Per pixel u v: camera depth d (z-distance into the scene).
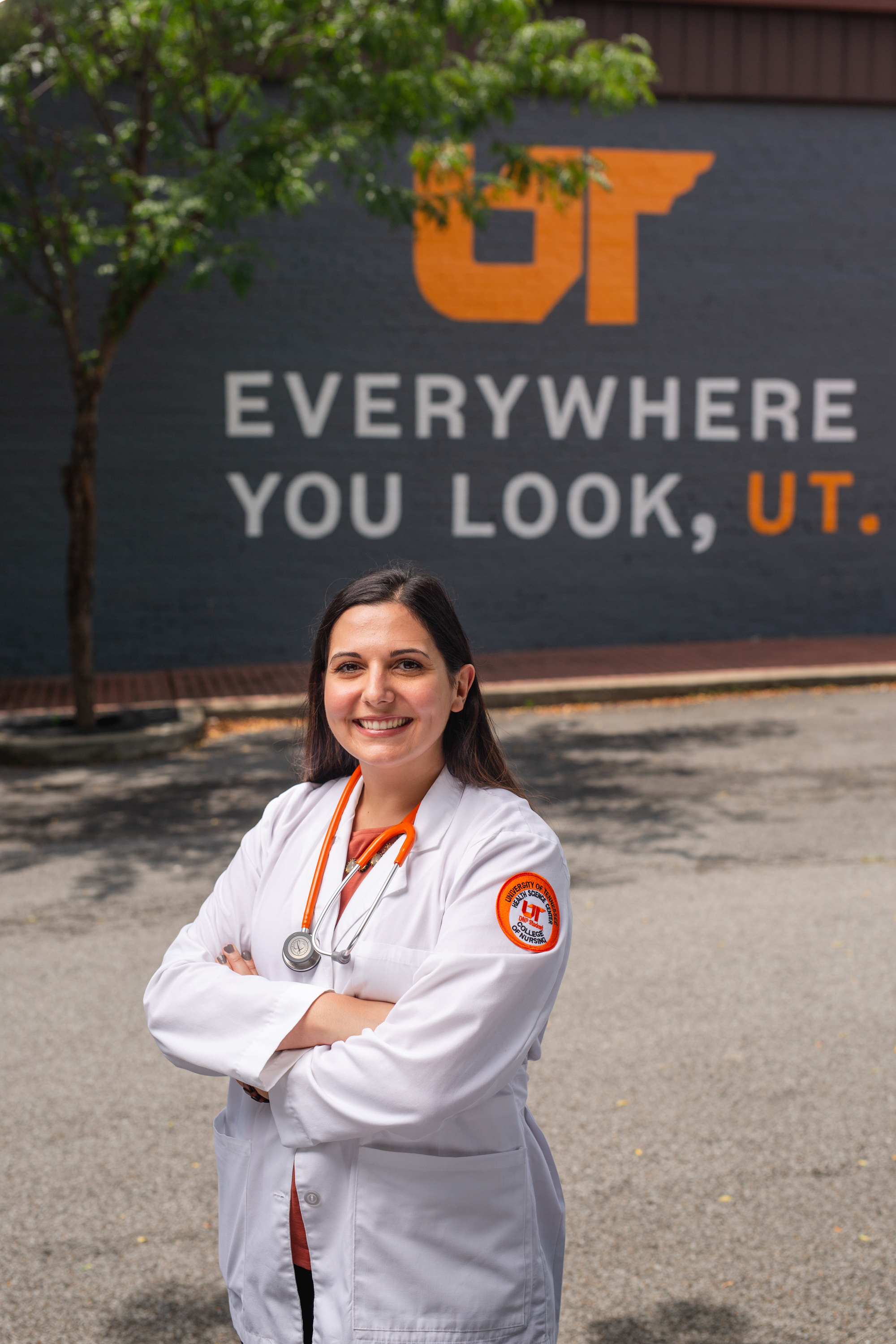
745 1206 3.30
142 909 5.87
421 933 1.69
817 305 13.90
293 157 9.12
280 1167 1.69
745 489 14.00
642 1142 3.64
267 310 12.75
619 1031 4.43
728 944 5.30
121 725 9.84
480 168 12.98
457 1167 1.63
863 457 14.21
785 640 14.23
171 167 12.08
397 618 1.75
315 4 8.75
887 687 11.88
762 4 13.15
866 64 13.49
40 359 12.32
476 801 1.78
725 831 7.10
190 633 12.98
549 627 13.73
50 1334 2.83
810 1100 3.89
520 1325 1.65
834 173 13.73
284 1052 1.66
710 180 13.49
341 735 1.78
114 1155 3.63
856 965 5.05
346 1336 1.60
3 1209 3.34
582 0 12.78
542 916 1.67
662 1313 2.87
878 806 7.62
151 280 8.98
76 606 9.55
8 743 9.12
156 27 9.05
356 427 13.08
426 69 8.82
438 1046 1.57
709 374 13.76
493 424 13.36
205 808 7.80
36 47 9.17
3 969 5.12
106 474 12.63
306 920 1.76
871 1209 3.28
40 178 10.20
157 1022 1.73
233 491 12.90
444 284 13.05
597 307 13.42
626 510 13.76
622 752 9.28
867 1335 2.78
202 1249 3.16
